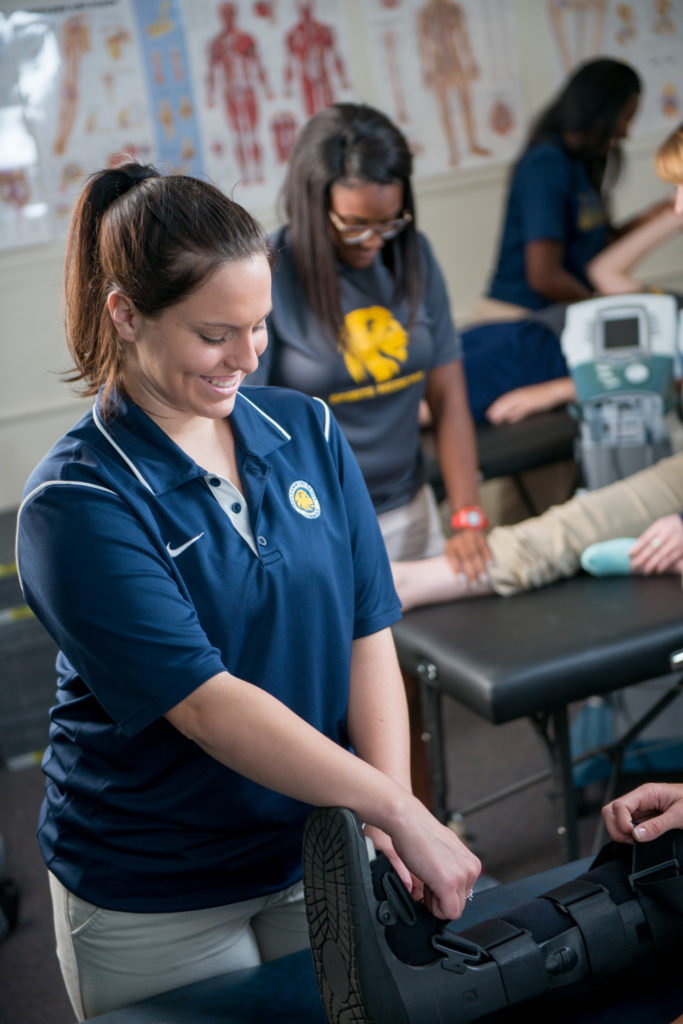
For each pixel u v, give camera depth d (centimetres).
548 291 336
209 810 113
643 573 206
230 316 94
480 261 433
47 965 218
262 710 100
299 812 118
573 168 332
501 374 321
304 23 392
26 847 263
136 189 96
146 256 92
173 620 100
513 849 238
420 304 201
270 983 117
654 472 220
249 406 113
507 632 192
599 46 432
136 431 104
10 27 360
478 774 271
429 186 419
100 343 103
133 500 102
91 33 369
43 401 384
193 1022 111
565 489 344
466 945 107
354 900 98
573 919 115
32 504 101
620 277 322
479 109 420
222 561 106
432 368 216
